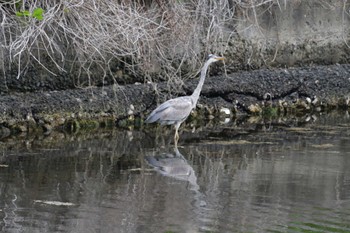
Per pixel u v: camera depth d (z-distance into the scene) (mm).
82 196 10664
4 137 14531
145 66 16031
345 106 18500
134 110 16250
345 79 18625
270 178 11875
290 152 13695
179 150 13789
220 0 16625
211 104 17156
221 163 12844
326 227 9531
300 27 18688
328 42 19109
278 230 9383
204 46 16906
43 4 14648
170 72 16594
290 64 18703
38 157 12883
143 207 10234
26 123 15172
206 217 9852
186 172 12172
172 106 14484
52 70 15766
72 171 12016
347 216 10000
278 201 10617
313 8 18797
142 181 11562
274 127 16109
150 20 14977
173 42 16281
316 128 16031
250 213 10055
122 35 15211
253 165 12719
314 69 18594
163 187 11258
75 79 16031
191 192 11008
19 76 15297
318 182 11664
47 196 10617
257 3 17656
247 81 17609
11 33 14648
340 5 19141
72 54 15766
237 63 17906
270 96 17766
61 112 15523
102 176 11781
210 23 16359
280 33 18406
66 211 9977
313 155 13477
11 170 11945
